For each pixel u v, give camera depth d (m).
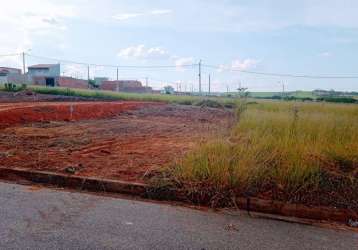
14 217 3.63
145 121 16.47
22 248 2.92
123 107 24.59
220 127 9.55
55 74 75.88
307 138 6.42
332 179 4.81
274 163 4.96
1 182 5.18
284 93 58.94
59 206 4.05
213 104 32.41
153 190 4.64
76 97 39.38
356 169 5.21
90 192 4.85
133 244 3.06
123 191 4.82
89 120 16.30
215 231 3.46
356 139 6.71
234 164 4.72
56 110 17.05
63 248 2.95
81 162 6.23
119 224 3.52
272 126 8.39
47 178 5.28
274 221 3.88
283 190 4.44
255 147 5.42
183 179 4.77
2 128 11.54
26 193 4.58
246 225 3.69
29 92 37.91
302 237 3.42
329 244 3.26
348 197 4.37
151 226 3.51
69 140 9.11
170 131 12.01
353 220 3.96
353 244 3.29
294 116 9.11
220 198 4.35
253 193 4.42
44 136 9.80
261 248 3.10
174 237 3.25
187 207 4.25
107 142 8.98
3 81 64.94
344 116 11.45
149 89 98.81
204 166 4.76
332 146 5.99
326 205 4.18
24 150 7.38
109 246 3.01
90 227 3.41
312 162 4.90
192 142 8.94
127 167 5.86
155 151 7.53
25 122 13.62
